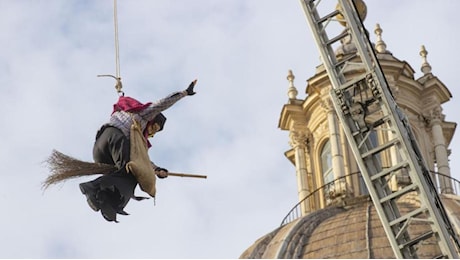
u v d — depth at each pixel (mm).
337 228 55094
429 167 64938
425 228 44312
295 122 67312
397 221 25719
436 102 66625
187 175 20125
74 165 19281
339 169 62594
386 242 52562
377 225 54188
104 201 18609
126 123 19172
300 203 63938
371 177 25922
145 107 19391
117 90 20312
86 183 18594
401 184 28203
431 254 44531
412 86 66562
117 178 18766
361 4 60500
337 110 26266
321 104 66000
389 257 51719
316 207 63531
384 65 65812
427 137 66000
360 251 52500
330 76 26562
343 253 52875
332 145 63875
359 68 26609
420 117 66500
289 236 55594
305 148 66875
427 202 25531
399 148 25906
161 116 19625
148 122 19469
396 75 66125
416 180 25656
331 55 26828
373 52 26797
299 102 67750
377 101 26125
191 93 19609
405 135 25953
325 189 62531
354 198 59781
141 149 19016
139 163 18844
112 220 18594
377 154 26766
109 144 19062
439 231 25422
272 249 55250
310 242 54906
